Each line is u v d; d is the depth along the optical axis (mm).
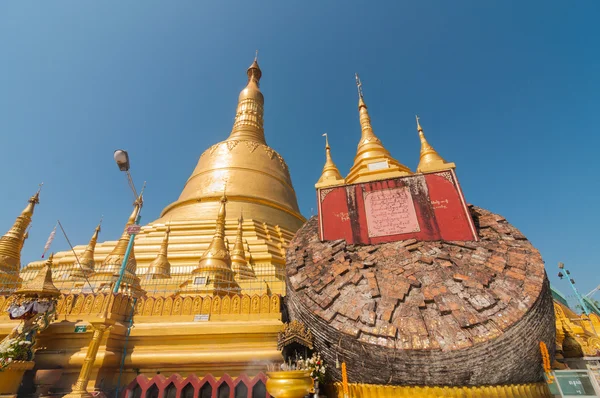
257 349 8711
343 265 7535
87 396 7465
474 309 5895
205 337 8992
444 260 7113
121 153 11461
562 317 12062
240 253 17969
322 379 6484
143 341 9078
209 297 9875
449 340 5504
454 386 5645
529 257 6863
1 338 8875
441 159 13336
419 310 6117
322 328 6598
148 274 16625
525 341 5793
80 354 8461
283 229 25531
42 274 8961
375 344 5754
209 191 26828
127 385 8375
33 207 17641
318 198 9289
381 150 13422
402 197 8664
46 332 8844
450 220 8062
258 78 41406
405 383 5812
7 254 15672
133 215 18141
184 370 8719
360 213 8742
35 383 8289
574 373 5770
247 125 34875
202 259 15062
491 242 7516
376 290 6621
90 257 18609
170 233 22094
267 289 12367
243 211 24891
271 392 6508
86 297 9633
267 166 30188
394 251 7727
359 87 16391
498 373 5684
